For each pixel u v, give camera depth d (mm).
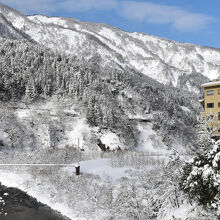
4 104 82125
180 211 19391
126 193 24922
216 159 14375
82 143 78688
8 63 96500
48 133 77375
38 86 94562
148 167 39469
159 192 23359
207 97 54094
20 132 73188
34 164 37344
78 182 32375
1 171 37094
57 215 24047
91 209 25297
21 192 29281
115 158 47500
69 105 91938
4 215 22141
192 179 15398
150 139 95188
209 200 15172
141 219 22297
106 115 90000
